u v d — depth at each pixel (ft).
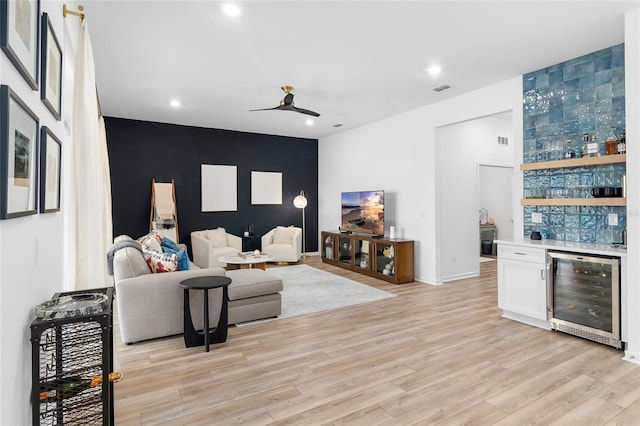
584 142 11.94
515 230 14.14
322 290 16.66
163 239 16.24
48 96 5.57
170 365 9.05
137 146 21.34
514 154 14.19
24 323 4.52
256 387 7.95
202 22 9.75
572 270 10.85
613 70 11.36
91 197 7.64
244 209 24.88
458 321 12.33
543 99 13.20
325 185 27.02
